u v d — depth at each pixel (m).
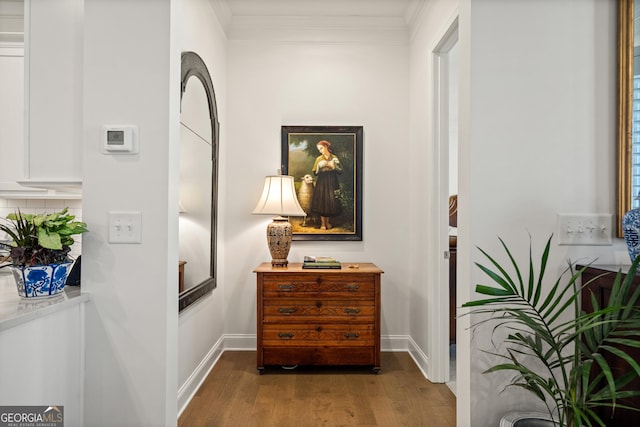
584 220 1.54
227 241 3.48
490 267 1.53
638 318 1.18
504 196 1.53
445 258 2.83
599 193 1.55
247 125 3.50
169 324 1.58
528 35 1.54
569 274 1.54
